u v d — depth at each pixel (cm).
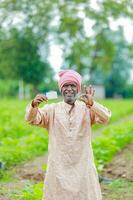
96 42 6041
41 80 6462
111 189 1158
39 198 1037
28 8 5972
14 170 1388
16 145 1850
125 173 1330
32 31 6088
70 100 789
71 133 777
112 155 1634
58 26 6009
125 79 10456
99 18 5806
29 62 6191
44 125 793
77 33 5966
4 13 5959
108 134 2172
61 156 773
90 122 789
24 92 7888
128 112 4188
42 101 761
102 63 6116
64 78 785
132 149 1798
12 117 3045
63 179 765
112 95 9850
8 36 6106
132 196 1095
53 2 5866
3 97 7300
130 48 6619
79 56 6019
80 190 765
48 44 6247
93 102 773
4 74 6272
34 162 1555
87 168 773
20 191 1092
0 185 1179
